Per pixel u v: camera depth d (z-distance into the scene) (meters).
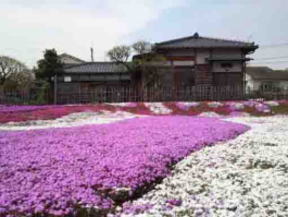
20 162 9.05
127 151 10.48
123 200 7.25
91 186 7.40
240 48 44.28
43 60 46.16
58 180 7.61
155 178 8.66
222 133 15.60
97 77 46.19
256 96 39.50
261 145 13.48
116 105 32.97
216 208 6.65
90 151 10.38
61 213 6.12
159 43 44.22
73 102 38.25
